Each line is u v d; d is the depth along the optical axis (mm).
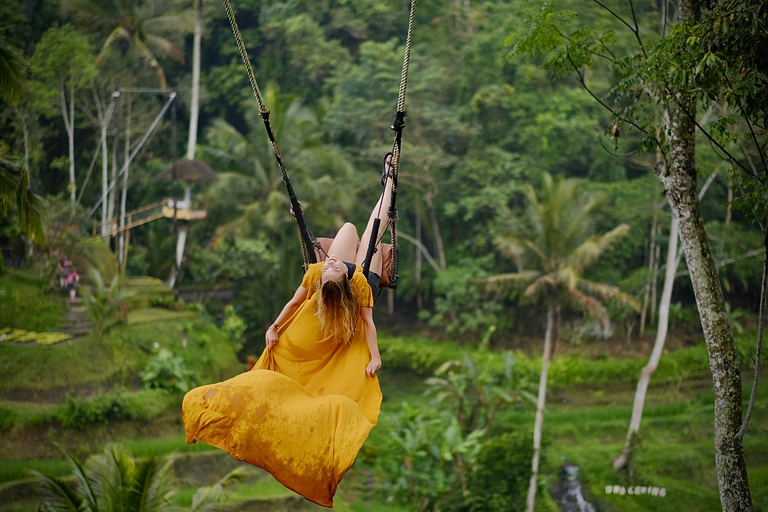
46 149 36125
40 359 20672
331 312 3873
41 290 25594
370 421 3781
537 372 31812
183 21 35406
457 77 38719
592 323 35344
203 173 30891
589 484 23922
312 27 41656
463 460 21266
